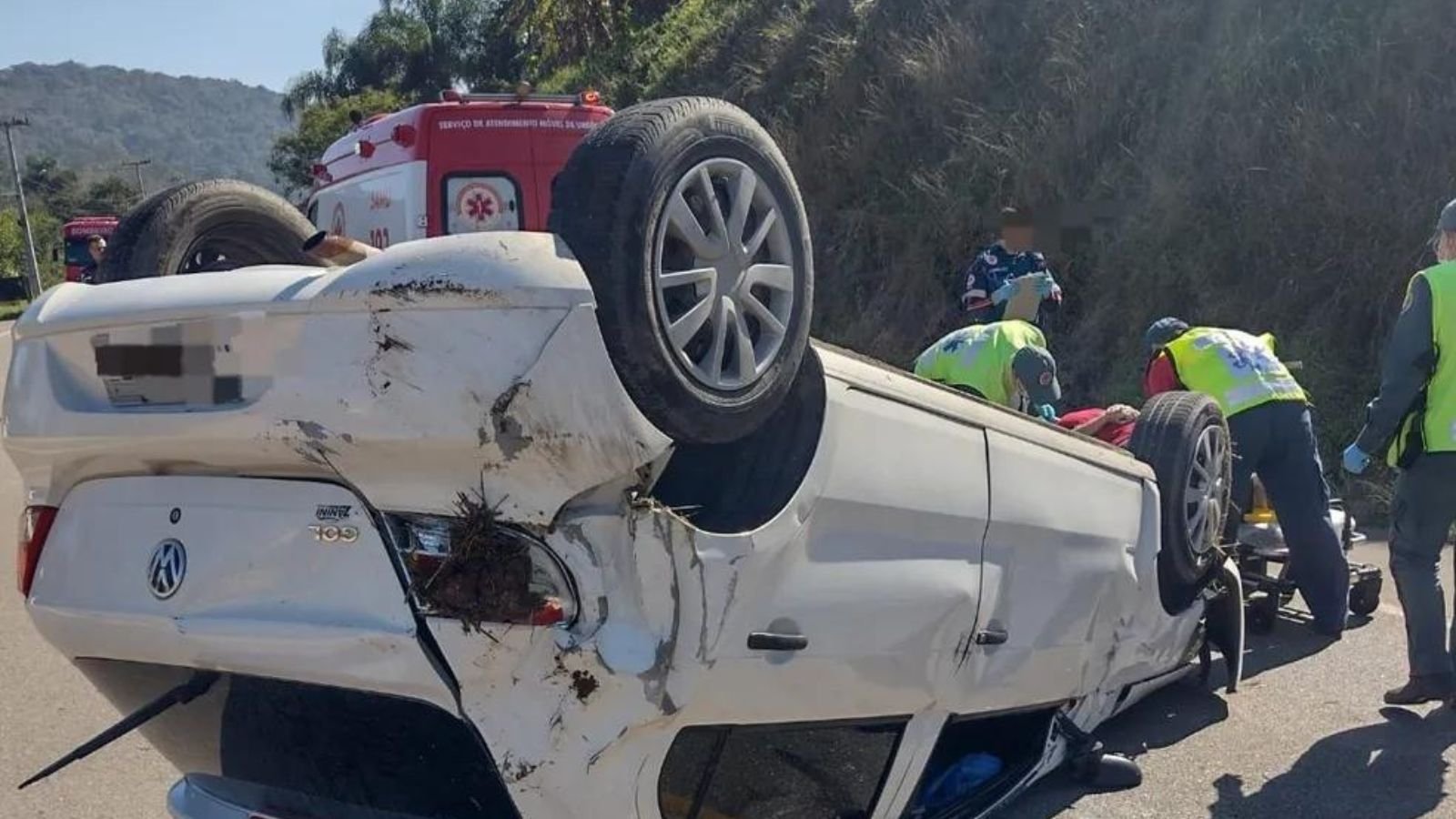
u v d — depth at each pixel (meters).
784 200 3.04
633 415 2.61
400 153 9.44
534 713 2.67
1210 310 11.66
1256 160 11.92
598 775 2.73
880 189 15.53
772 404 2.99
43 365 3.17
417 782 2.98
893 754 3.60
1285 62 12.06
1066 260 13.28
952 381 5.68
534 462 2.55
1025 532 3.90
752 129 2.98
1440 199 10.62
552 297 2.51
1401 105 11.09
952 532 3.57
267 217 3.92
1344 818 4.46
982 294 8.04
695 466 3.12
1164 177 12.52
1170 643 5.01
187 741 3.35
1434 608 5.28
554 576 2.63
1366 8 11.88
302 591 2.79
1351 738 5.14
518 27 29.62
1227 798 4.62
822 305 15.34
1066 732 4.51
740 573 2.90
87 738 5.31
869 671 3.31
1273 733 5.21
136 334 2.93
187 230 3.72
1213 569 5.23
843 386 3.21
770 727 3.14
